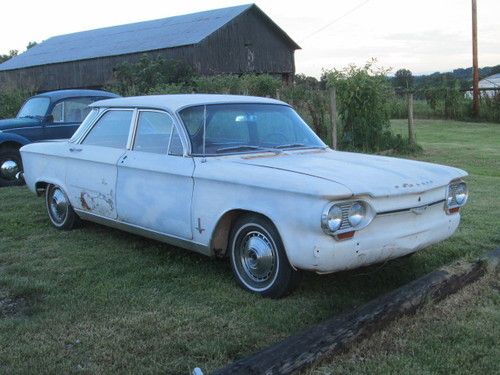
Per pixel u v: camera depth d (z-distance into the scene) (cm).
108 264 529
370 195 391
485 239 589
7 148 1009
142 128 536
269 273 435
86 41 4556
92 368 339
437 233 447
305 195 388
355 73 1423
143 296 447
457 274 433
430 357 341
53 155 638
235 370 304
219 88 1953
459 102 2762
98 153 571
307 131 562
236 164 453
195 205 466
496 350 351
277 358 315
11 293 462
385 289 460
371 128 1405
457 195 467
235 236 455
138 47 3809
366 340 355
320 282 471
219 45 3747
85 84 4128
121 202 542
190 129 492
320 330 343
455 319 392
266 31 4184
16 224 688
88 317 410
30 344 370
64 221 648
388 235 409
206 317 407
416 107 2906
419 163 480
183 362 344
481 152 1416
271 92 1945
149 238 565
